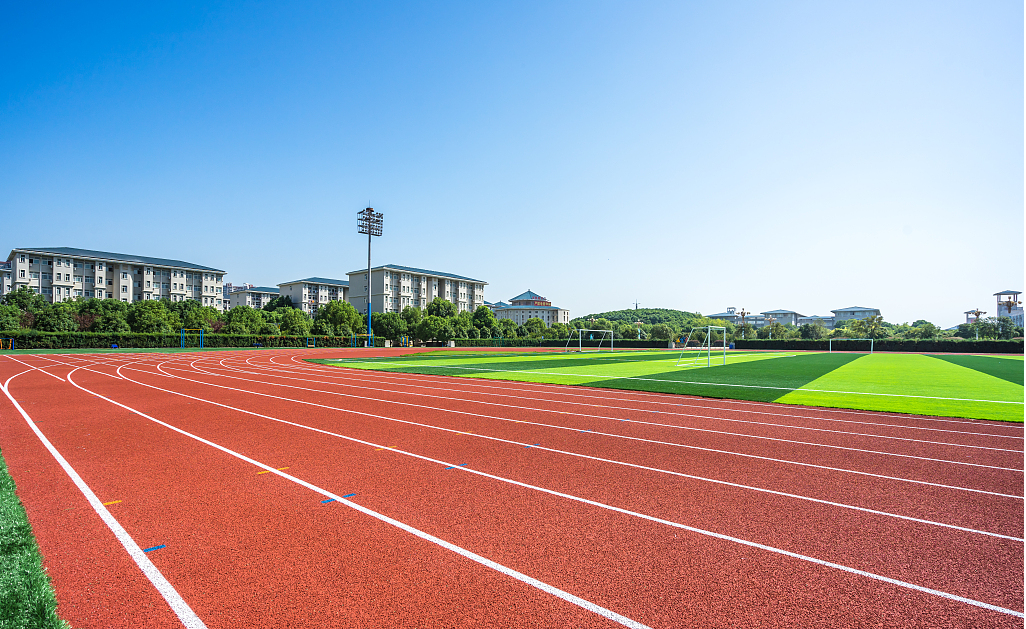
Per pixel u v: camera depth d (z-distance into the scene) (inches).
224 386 792.9
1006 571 179.9
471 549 199.0
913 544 202.7
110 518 232.1
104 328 2573.8
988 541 205.6
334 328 3540.8
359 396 676.7
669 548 199.5
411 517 233.1
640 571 180.9
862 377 979.3
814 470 312.2
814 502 253.0
